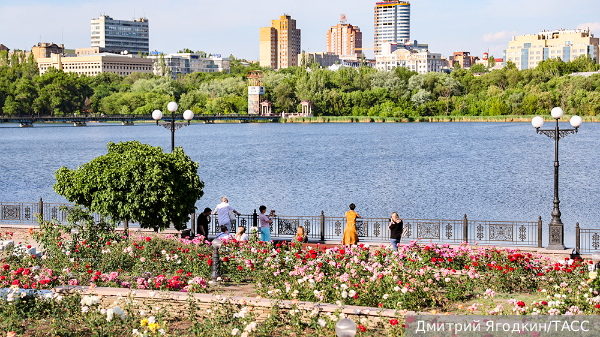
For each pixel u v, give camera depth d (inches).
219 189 1800.0
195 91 7500.0
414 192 1704.0
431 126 5944.9
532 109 6092.5
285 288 516.7
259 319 466.0
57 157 3019.2
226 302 468.4
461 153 3009.4
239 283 595.5
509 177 2031.3
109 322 420.8
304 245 797.2
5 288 485.1
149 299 485.7
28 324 454.0
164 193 785.6
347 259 613.6
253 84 7608.3
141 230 901.2
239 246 684.1
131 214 787.4
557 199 802.8
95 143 4057.6
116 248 651.5
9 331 430.0
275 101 7652.6
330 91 7401.6
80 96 7337.6
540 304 460.1
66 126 6973.4
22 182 2071.9
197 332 434.9
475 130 5113.2
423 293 513.3
